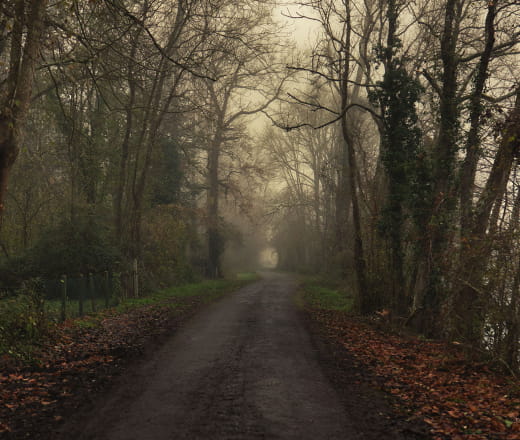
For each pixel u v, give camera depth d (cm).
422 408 709
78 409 667
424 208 1551
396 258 1753
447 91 1541
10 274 1758
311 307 2117
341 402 729
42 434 571
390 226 1750
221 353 1072
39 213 2197
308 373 903
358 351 1150
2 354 921
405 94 1708
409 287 1725
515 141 1195
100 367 908
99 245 1998
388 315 1580
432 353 1174
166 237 2880
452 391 820
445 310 1241
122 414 650
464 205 1456
